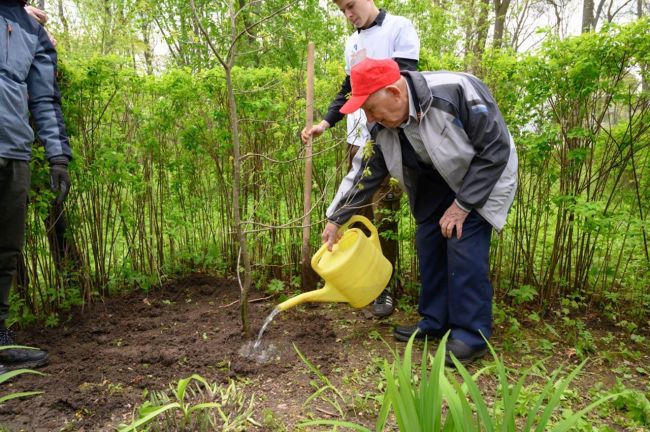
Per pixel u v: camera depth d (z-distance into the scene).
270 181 3.75
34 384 2.40
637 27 2.83
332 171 3.79
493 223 2.54
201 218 4.07
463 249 2.55
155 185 3.82
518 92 3.31
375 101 2.34
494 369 2.57
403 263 3.83
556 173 3.36
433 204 2.78
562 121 3.25
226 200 3.93
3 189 2.46
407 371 1.60
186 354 2.71
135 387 2.39
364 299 2.76
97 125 3.26
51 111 2.67
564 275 3.59
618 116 3.34
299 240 3.81
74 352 2.79
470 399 2.29
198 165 3.93
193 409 1.98
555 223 3.75
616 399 2.26
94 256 3.48
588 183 3.31
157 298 3.65
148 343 2.90
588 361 2.78
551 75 3.13
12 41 2.45
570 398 2.34
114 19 6.55
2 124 2.37
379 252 2.81
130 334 3.05
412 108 2.38
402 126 2.46
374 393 2.34
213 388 2.36
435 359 1.57
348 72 3.26
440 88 2.40
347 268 2.65
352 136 3.32
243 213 3.89
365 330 3.13
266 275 3.96
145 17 6.82
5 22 2.45
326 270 2.67
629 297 3.54
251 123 3.72
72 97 3.09
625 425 2.13
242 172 3.81
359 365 2.64
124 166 3.31
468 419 1.43
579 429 2.00
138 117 3.54
